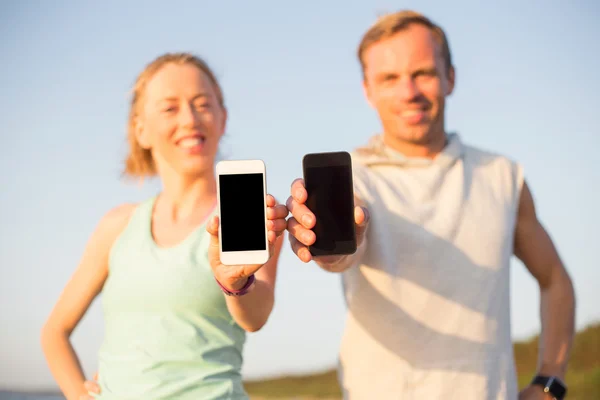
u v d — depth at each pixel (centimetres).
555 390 168
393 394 158
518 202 173
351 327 164
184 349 152
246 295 138
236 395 152
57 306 170
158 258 157
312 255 127
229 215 122
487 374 158
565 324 172
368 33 172
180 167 164
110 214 171
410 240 161
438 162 168
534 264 175
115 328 157
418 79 167
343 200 128
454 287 160
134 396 150
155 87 166
